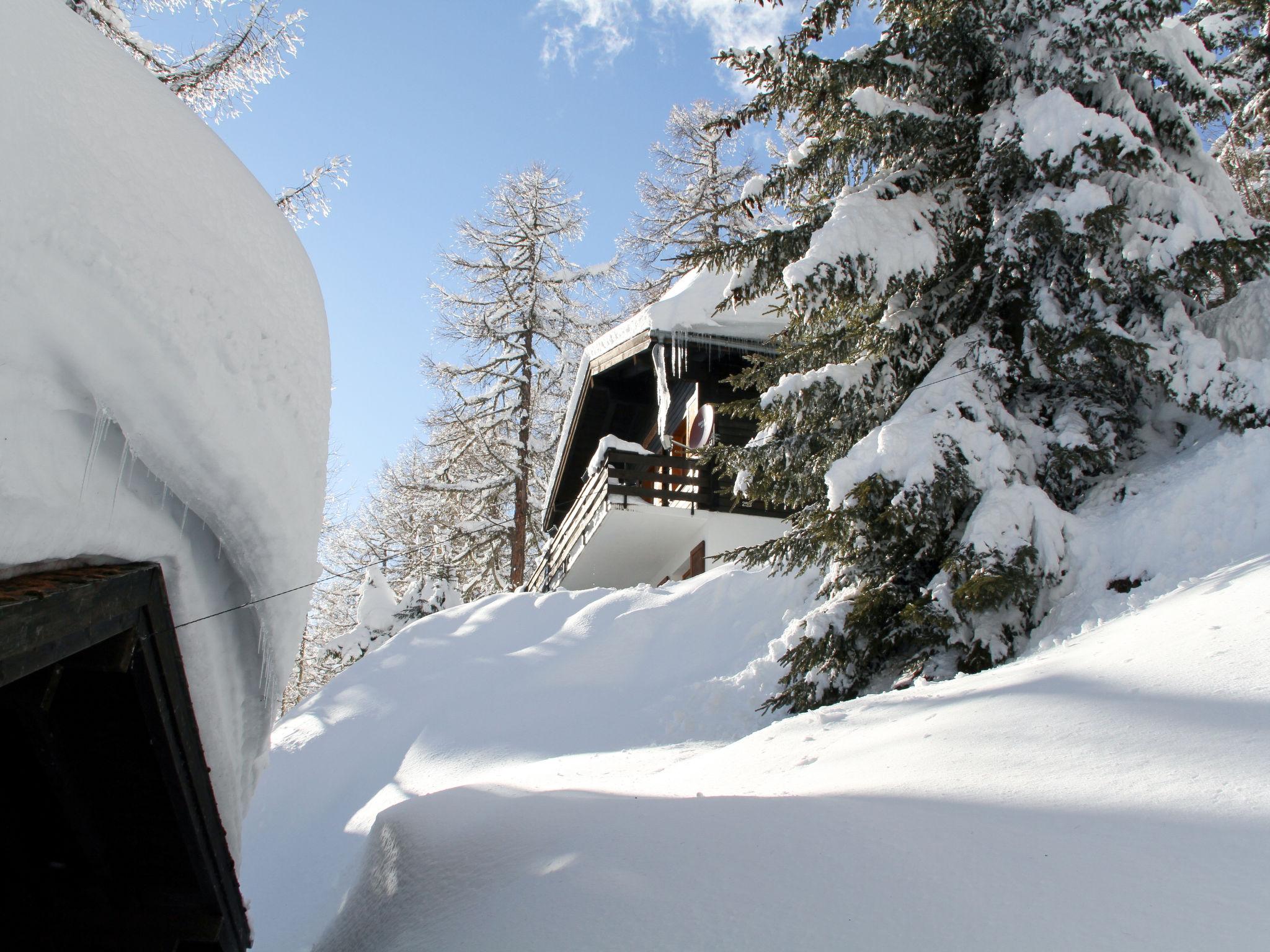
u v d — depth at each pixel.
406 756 10.35
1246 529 6.31
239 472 2.75
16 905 3.38
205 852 3.23
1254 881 2.07
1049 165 8.09
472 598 28.78
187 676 3.04
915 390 8.43
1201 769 2.86
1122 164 8.24
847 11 9.27
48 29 2.26
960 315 9.07
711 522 15.44
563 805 4.56
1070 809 2.83
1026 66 8.83
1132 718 3.59
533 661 11.61
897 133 8.82
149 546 2.65
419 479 28.08
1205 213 7.90
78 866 3.36
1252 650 3.86
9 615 1.96
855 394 8.89
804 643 8.12
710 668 10.55
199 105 13.13
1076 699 4.11
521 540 26.23
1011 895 2.26
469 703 10.99
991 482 7.62
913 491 7.53
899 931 2.20
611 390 19.31
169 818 3.15
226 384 2.61
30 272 1.97
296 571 3.26
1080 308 8.09
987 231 9.03
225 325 2.61
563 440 21.12
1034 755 3.51
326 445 3.36
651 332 14.81
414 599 21.84
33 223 1.96
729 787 5.05
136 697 2.77
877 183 8.84
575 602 13.29
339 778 10.43
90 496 2.32
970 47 9.01
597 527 15.96
